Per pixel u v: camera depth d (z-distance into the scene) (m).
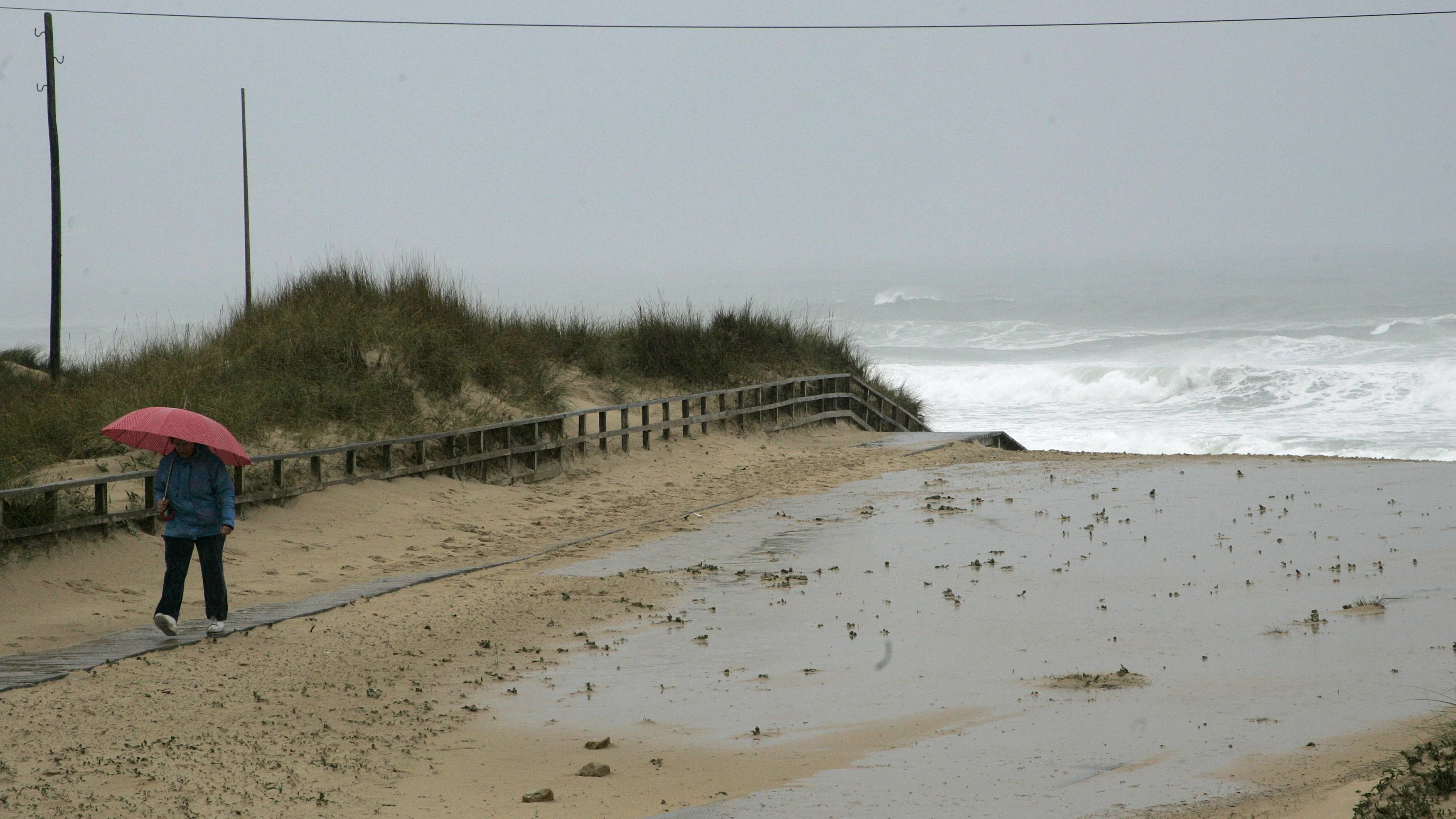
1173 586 18.89
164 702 13.52
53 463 24.69
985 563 21.27
